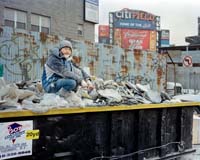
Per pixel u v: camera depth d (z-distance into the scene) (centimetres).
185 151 568
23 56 1212
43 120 379
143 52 1750
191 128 587
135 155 483
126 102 492
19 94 402
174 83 2020
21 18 1919
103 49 1517
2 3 1791
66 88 446
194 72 2402
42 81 470
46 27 2097
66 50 482
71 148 408
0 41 1151
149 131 504
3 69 1156
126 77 1648
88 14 2461
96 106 439
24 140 364
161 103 528
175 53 2812
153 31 5491
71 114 405
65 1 2239
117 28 5325
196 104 592
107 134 448
